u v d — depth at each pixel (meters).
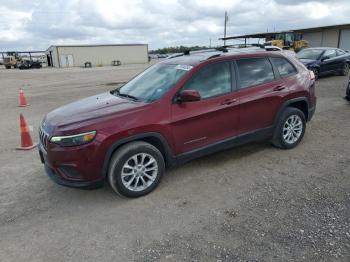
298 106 5.27
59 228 3.18
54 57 60.78
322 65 13.02
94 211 3.48
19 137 6.63
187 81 3.95
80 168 3.39
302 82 5.02
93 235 3.04
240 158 4.79
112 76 25.27
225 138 4.31
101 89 15.36
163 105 3.76
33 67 53.81
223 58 4.29
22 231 3.16
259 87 4.53
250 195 3.65
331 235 2.84
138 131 3.56
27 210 3.56
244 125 4.46
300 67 5.18
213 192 3.78
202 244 2.81
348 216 3.13
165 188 3.93
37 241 2.99
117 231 3.09
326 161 4.54
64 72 35.94
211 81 4.14
